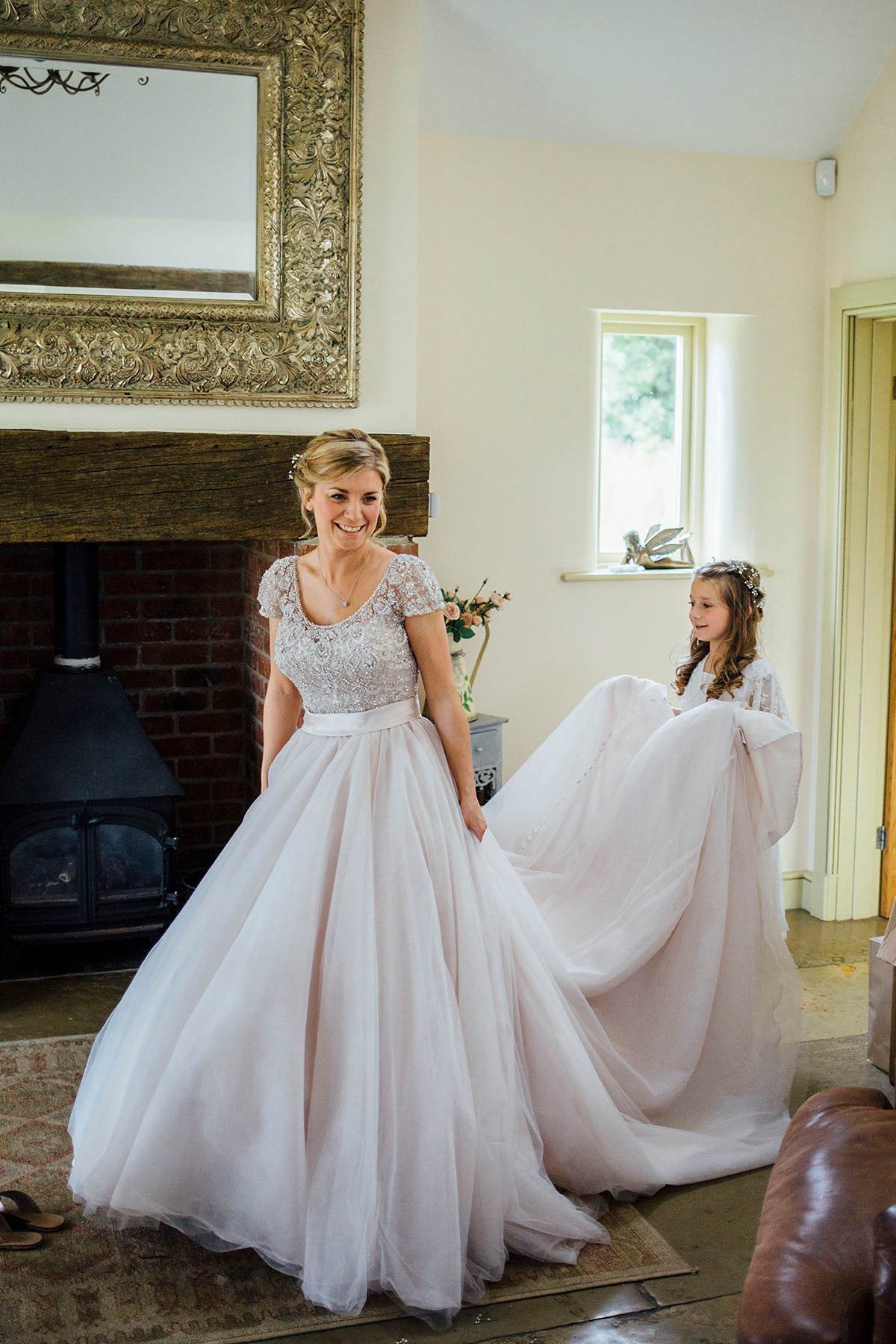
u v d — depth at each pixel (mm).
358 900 2203
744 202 4062
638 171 3941
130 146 3129
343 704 2402
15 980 3607
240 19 3109
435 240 3775
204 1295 2145
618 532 4340
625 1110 2613
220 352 3223
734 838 2834
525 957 2420
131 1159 2148
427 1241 2062
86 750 3582
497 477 3953
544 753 3211
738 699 2959
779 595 4273
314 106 3191
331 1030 2150
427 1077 2109
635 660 4211
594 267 3947
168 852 3662
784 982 2865
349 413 3377
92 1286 2162
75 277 3141
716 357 4262
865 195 3965
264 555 3740
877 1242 1237
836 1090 1875
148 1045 2273
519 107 3719
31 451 3107
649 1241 2340
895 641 4254
